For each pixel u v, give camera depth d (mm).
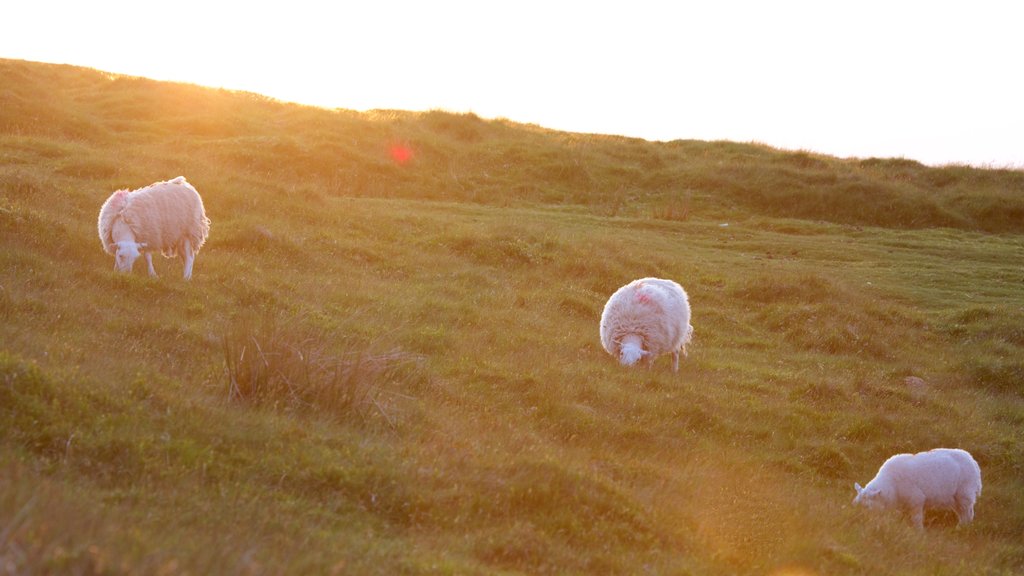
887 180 39125
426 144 37438
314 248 20000
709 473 11383
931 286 25672
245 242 18781
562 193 36031
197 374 10555
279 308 14633
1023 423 16375
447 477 8836
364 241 21656
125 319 12141
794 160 41250
